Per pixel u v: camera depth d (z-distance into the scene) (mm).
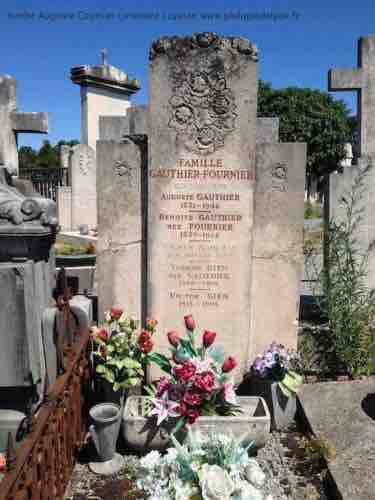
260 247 4152
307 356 4453
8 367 2965
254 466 2201
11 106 6367
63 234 12055
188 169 3939
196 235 4020
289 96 33812
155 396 3309
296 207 4078
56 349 3047
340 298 4395
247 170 3945
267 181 4055
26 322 2934
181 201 3975
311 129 32406
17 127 6402
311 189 35062
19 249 2934
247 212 4000
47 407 2453
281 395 3660
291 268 4164
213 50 3785
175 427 3100
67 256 7664
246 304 4117
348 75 5242
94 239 11000
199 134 3889
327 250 4723
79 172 13641
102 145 4020
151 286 4082
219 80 3820
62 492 2787
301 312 4898
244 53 3799
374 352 4277
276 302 4223
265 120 5887
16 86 6395
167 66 3812
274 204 4086
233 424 3182
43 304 3289
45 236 3166
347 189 5141
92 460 3223
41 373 3174
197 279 4074
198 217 3996
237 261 4062
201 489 2062
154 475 2217
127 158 4031
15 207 2902
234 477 2107
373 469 2945
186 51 3789
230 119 3875
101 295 4211
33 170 17250
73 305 3512
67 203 13695
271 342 4281
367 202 5137
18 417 3115
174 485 2100
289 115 32812
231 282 4086
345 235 4586
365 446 3162
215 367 3461
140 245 4152
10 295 2906
